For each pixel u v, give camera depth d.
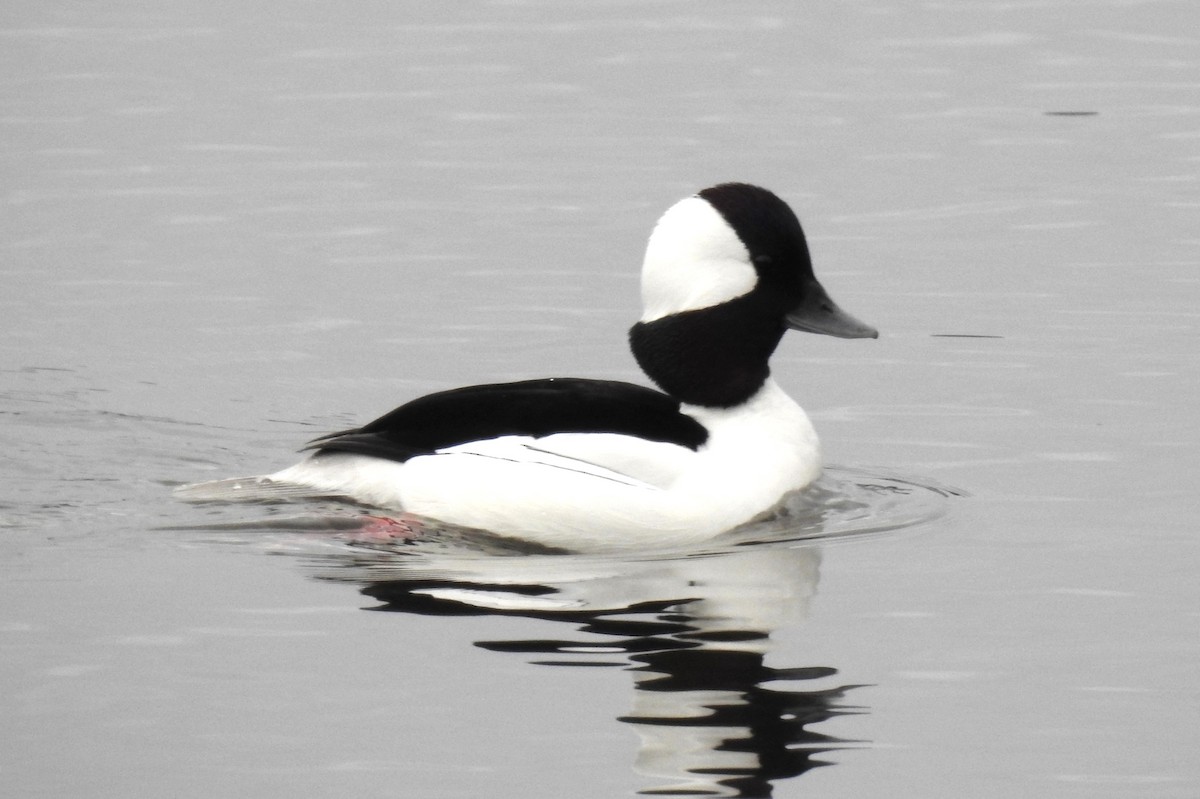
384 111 26.34
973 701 9.62
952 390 15.84
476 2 32.38
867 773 8.89
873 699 9.63
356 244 20.88
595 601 10.95
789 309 12.83
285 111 26.47
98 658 10.15
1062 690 9.76
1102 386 15.70
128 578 11.38
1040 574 11.44
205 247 20.86
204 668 10.02
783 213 12.78
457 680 9.84
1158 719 9.45
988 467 13.81
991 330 17.45
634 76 27.69
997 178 22.53
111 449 14.70
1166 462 13.70
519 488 12.06
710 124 25.19
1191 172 22.44
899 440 14.61
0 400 16.03
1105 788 8.78
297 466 13.05
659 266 12.75
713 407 12.86
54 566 11.61
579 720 9.35
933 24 30.03
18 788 8.80
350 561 11.72
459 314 18.52
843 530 12.37
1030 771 8.92
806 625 10.60
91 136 25.34
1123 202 21.41
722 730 9.26
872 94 26.36
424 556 11.85
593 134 24.95
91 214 22.09
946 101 25.94
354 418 15.72
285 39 30.39
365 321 18.38
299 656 10.16
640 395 12.77
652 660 10.06
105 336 18.03
